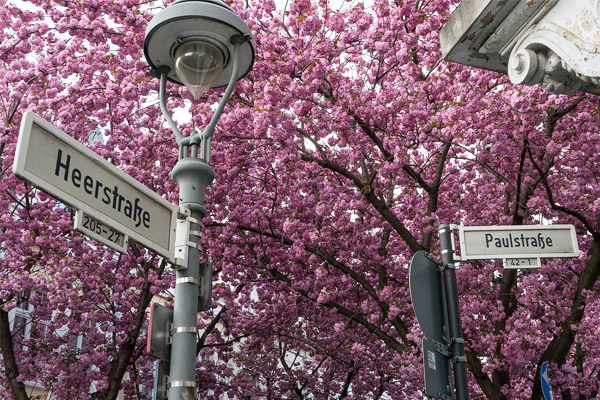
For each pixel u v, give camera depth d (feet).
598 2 9.81
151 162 41.65
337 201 42.24
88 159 11.09
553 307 39.83
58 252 43.70
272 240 44.45
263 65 35.04
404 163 35.29
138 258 44.68
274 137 34.53
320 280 40.93
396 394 57.77
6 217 41.06
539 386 35.58
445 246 17.13
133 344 43.06
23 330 53.31
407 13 36.63
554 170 42.70
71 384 45.96
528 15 11.51
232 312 50.47
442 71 37.88
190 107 39.27
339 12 37.17
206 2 14.52
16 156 9.45
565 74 11.54
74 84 38.42
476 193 45.55
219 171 40.68
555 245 17.80
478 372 34.81
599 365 44.73
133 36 36.94
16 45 40.04
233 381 59.57
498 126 35.99
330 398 61.87
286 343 61.52
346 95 33.91
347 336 50.14
